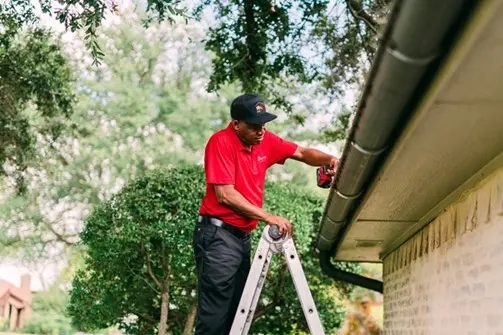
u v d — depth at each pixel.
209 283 4.31
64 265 29.72
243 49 10.98
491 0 2.28
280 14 10.73
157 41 29.36
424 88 3.09
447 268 5.45
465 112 3.28
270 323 12.18
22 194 13.51
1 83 12.09
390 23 2.62
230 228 4.36
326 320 12.30
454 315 5.24
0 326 33.00
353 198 5.23
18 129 12.55
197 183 11.12
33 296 34.34
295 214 11.64
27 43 12.23
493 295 4.29
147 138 29.06
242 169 4.32
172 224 10.95
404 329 7.51
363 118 3.51
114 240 11.19
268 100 12.73
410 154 3.99
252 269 4.11
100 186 28.67
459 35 2.58
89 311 12.00
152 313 12.19
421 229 6.53
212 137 4.33
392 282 8.48
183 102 29.19
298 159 4.79
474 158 4.12
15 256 29.53
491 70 2.78
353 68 11.16
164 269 11.41
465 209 4.88
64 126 15.61
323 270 9.80
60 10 9.53
